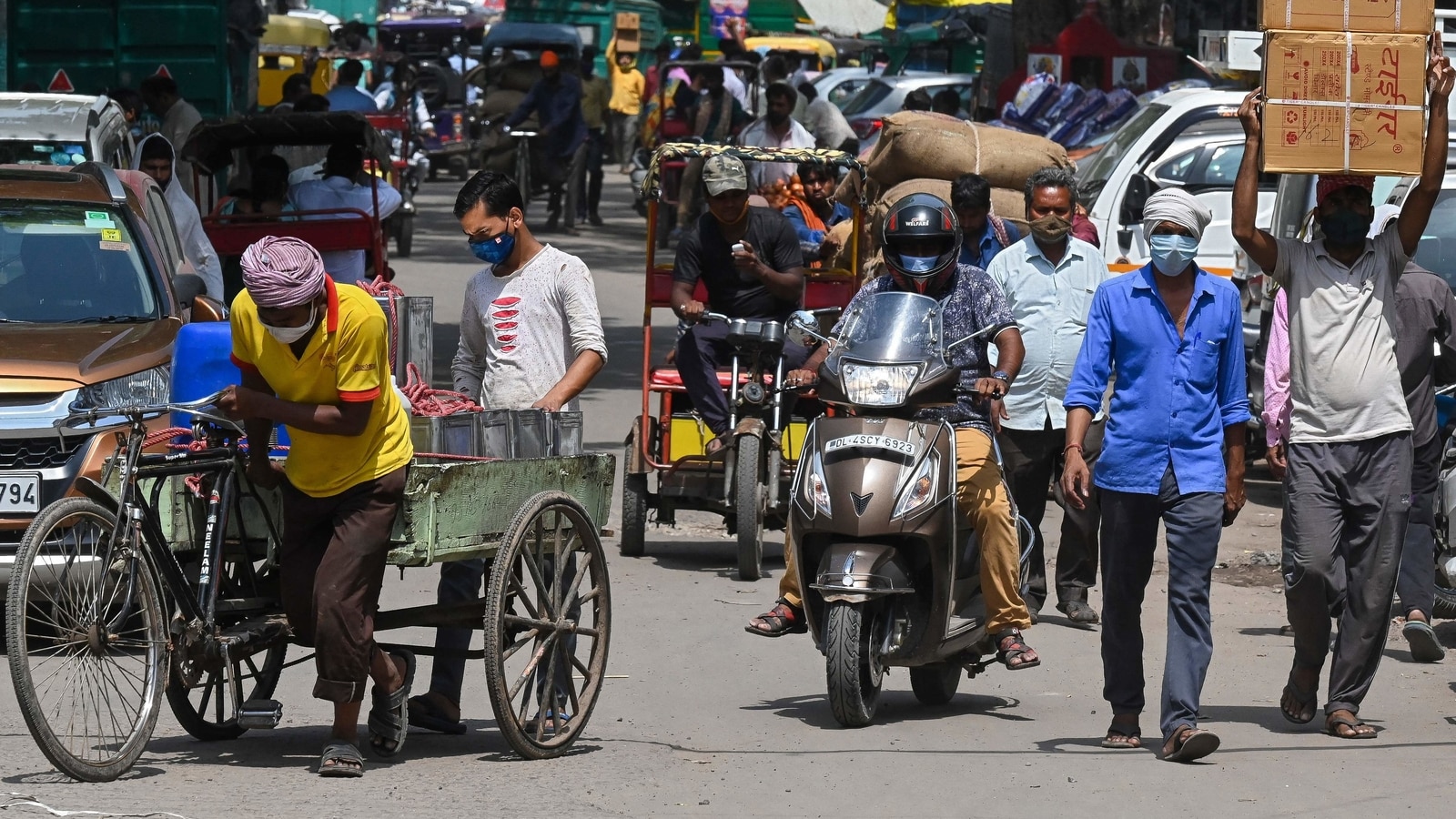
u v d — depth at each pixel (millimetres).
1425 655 17750
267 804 11938
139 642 12672
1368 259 14492
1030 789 12875
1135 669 14211
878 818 12102
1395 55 14125
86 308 19953
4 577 17188
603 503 15070
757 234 21812
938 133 26828
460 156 83188
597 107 63031
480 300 15734
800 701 16062
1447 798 12625
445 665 14391
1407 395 17109
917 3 82562
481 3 128875
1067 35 45562
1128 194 32625
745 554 21172
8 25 43969
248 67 51969
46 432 17453
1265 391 16219
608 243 58750
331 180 31500
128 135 28141
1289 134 14172
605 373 37188
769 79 53656
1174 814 12227
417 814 11758
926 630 14898
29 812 11562
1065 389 18969
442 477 12891
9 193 20938
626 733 14742
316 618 12461
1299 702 14969
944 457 14797
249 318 12094
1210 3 54000
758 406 21422
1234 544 24219
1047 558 22875
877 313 15469
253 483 12789
